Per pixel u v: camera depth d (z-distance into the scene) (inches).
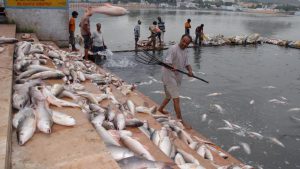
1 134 112.2
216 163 176.6
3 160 96.3
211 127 277.1
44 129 129.6
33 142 122.4
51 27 469.7
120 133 154.7
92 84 264.5
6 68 200.7
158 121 217.6
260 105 342.0
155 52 671.1
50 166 106.8
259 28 1662.2
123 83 314.7
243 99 360.8
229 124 282.2
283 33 1375.5
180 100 345.7
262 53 717.3
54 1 459.8
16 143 121.0
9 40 281.4
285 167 216.7
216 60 608.1
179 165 136.6
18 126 125.9
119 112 186.9
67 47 488.1
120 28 1245.1
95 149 119.3
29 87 177.0
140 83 414.0
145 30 1176.2
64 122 139.4
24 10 450.0
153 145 152.9
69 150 117.7
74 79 257.6
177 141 181.3
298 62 612.4
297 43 820.0
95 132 134.0
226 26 1743.4
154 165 120.5
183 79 439.8
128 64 524.7
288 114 317.4
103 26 1330.0
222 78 458.6
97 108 187.3
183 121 261.0
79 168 106.9
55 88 182.9
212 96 366.3
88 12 289.9
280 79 466.6
